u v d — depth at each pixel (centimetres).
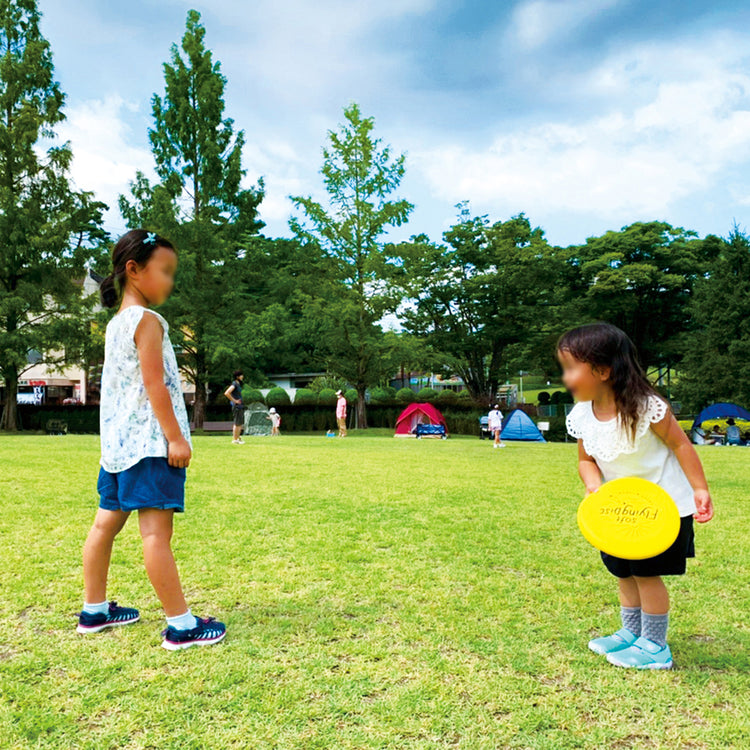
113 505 236
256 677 201
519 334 3344
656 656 214
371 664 212
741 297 2877
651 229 3503
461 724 174
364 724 173
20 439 1271
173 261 251
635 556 203
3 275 2516
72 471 698
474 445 1691
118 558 347
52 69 2612
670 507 203
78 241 3212
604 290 3306
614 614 271
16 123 2456
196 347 2758
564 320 3272
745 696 193
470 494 611
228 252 2812
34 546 371
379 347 2738
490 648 229
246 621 254
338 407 2117
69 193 2591
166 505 224
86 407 3102
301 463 882
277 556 362
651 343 3616
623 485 210
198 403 2861
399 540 408
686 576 337
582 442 230
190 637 225
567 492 636
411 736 167
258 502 541
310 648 226
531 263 3192
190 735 166
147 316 232
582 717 179
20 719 173
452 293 3359
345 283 2781
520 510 527
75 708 180
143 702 184
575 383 220
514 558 367
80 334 2541
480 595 294
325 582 313
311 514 491
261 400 3491
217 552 369
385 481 697
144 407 232
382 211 2691
